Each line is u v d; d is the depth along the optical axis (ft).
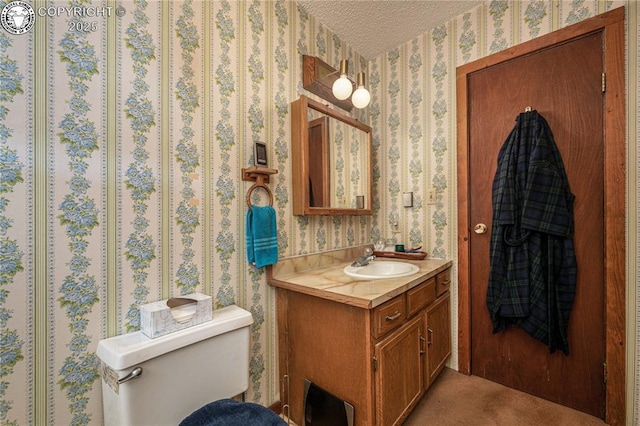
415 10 5.84
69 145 2.91
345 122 6.28
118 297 3.22
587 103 4.68
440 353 5.58
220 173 4.20
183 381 3.20
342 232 6.48
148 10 3.50
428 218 6.54
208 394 3.43
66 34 2.90
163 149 3.60
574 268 4.74
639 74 4.24
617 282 4.39
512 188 5.16
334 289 4.07
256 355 4.65
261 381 4.71
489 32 5.65
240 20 4.51
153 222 3.51
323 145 5.68
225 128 4.27
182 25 3.81
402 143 6.95
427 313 5.10
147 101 3.47
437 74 6.37
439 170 6.37
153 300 3.50
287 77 5.27
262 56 4.83
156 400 2.97
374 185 7.42
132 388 2.77
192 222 3.88
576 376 4.81
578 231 4.77
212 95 4.13
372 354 3.71
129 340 3.04
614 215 4.41
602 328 4.58
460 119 6.00
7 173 2.59
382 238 7.26
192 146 3.89
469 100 5.94
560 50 4.92
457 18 6.04
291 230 5.28
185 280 3.80
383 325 3.87
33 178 2.71
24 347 2.67
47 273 2.78
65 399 2.87
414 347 4.63
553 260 4.85
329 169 5.83
